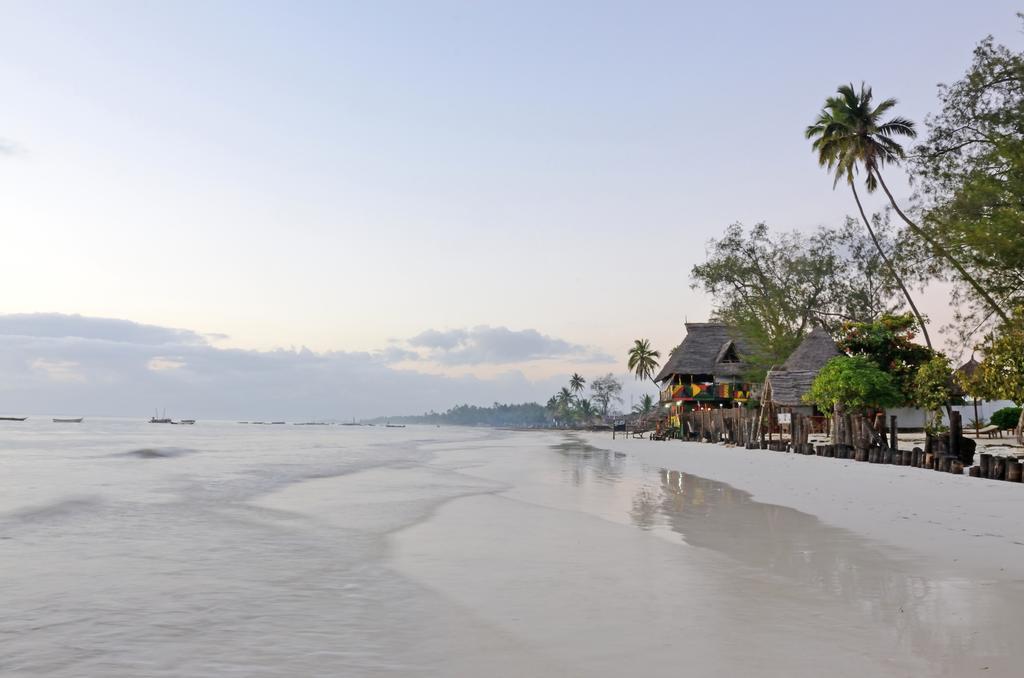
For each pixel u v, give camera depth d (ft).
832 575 25.38
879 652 16.90
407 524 39.17
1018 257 83.15
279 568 27.78
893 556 28.68
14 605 22.36
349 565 28.25
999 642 17.58
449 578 25.77
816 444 108.68
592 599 22.48
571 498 52.11
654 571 26.50
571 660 16.76
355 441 210.79
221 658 17.34
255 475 73.87
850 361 97.25
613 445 172.35
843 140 149.28
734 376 192.95
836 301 179.83
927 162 94.68
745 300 177.88
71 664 17.03
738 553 29.84
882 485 54.80
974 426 118.11
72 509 45.21
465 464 96.17
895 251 102.37
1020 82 86.22
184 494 54.70
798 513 42.29
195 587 24.72
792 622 19.53
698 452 118.21
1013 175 85.10
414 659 17.08
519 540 33.68
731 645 17.62
